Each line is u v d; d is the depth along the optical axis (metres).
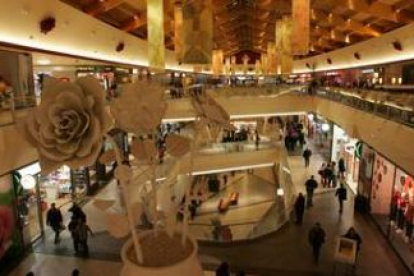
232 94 19.23
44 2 8.89
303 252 10.12
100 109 1.01
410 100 8.66
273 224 11.56
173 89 9.43
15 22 8.10
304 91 20.75
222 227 10.80
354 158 15.27
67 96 0.99
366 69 18.97
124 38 15.35
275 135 18.59
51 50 10.13
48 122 1.00
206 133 1.32
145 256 1.20
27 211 10.01
